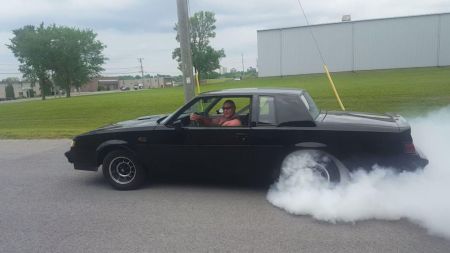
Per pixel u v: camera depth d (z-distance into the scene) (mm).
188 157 5500
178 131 5473
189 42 9898
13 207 5227
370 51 49125
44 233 4336
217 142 5324
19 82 119375
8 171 7219
